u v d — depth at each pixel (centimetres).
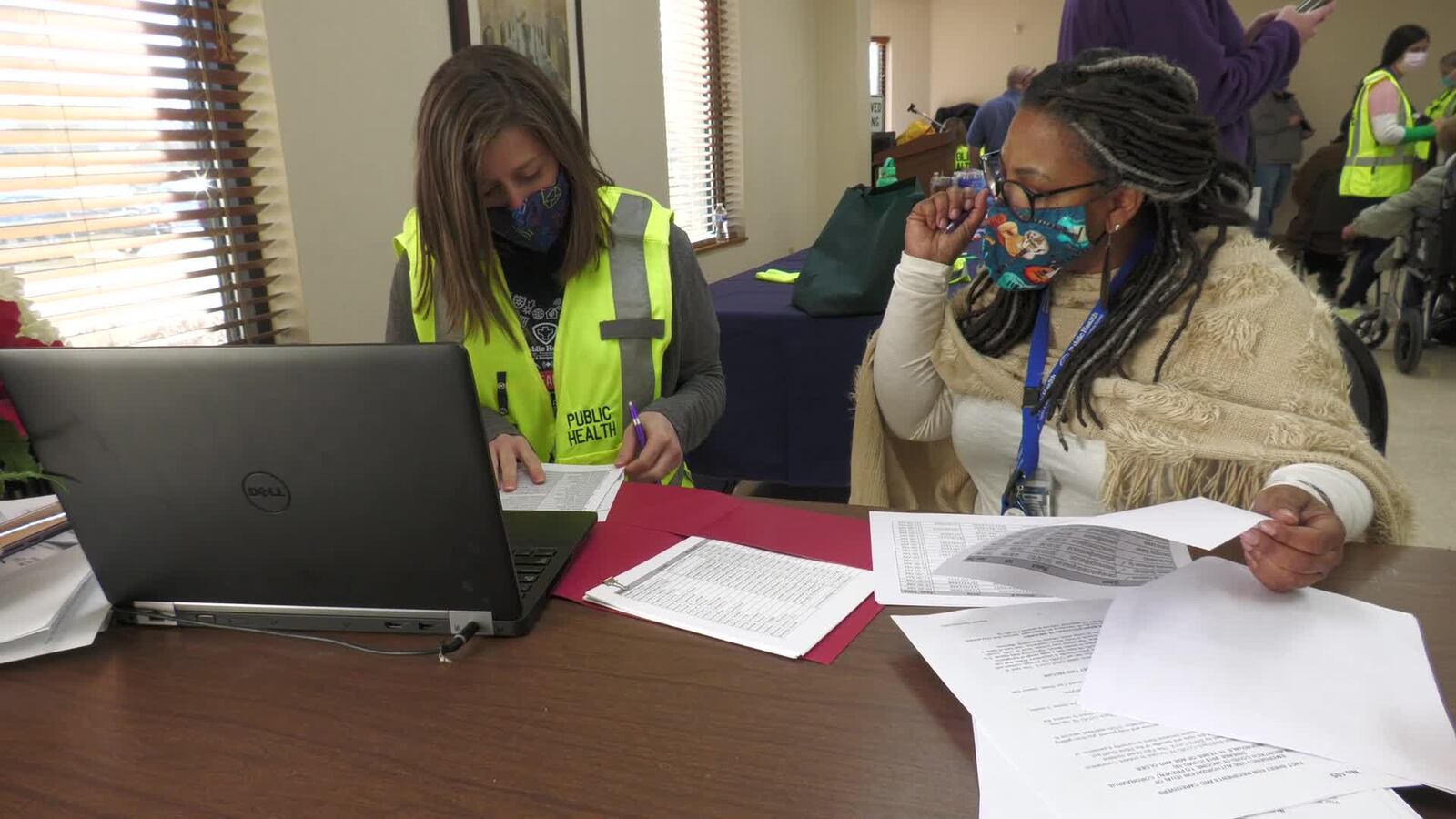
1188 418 110
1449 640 77
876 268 256
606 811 61
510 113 126
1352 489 98
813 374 269
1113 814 57
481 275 136
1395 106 478
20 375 80
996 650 77
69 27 174
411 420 76
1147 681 70
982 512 139
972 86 1074
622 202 152
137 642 88
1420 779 58
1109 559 86
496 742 69
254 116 212
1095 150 107
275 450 79
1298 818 56
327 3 224
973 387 131
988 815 58
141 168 192
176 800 64
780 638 82
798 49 622
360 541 82
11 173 171
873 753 66
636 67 398
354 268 239
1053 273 119
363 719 73
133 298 194
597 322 146
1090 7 193
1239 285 112
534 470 125
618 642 84
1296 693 67
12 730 73
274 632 88
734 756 66
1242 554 95
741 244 551
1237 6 862
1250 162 220
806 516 112
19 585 93
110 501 84
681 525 110
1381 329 465
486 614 85
